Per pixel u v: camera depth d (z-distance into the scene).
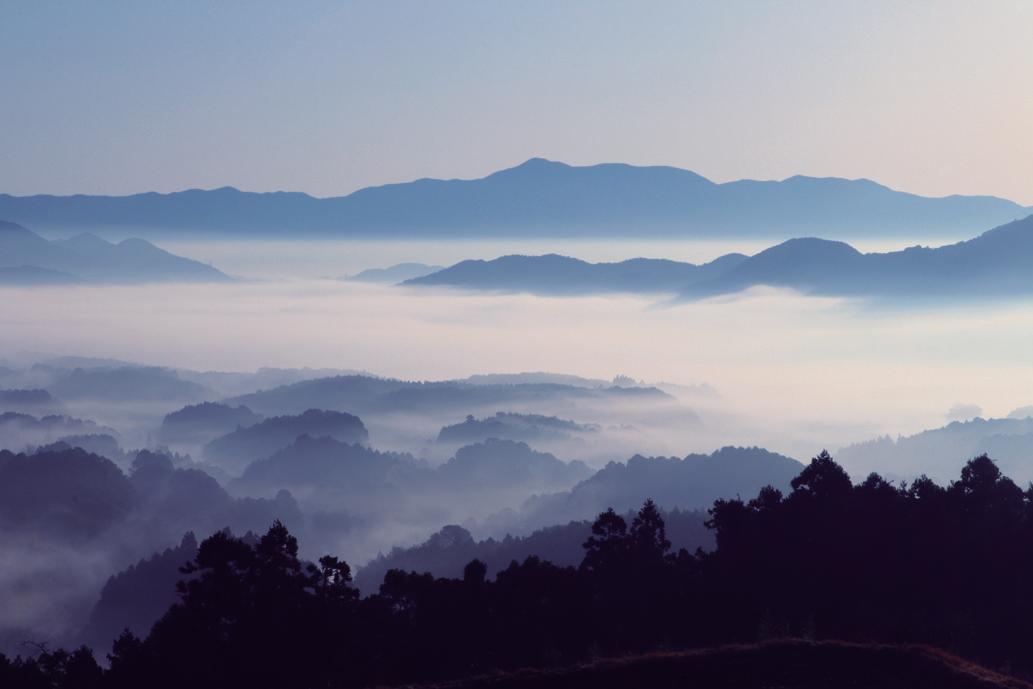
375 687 40.81
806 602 54.91
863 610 52.34
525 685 38.53
